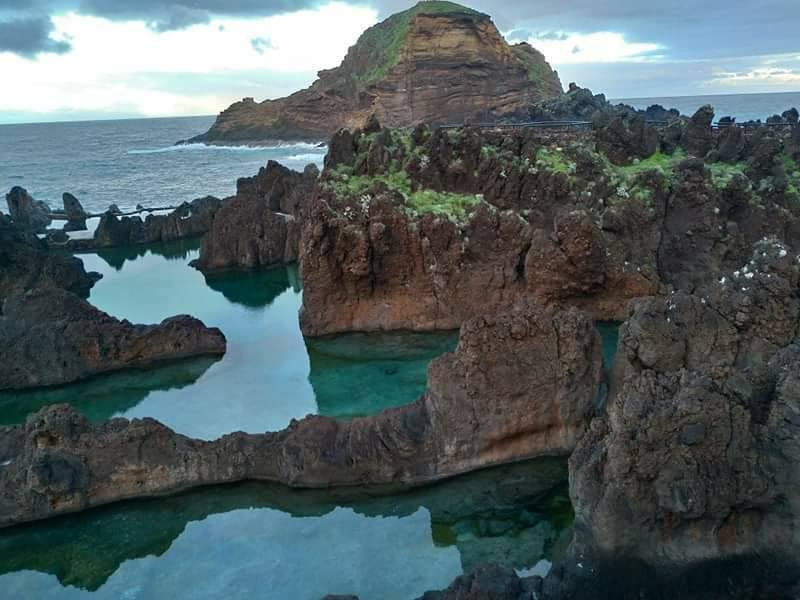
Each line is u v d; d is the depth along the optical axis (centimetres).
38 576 1664
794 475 1298
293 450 1902
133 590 1585
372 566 1630
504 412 1916
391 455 1886
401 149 3641
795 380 1336
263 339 3281
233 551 1711
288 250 4853
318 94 16688
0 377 2716
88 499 1831
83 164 14775
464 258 3141
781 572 1307
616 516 1352
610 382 2041
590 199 3303
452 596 1352
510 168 3494
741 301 1880
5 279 3812
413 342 3103
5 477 1802
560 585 1345
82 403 2638
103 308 3869
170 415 2483
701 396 1336
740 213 3284
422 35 13975
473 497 1881
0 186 10794
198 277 4647
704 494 1300
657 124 4928
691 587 1327
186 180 11162
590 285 2995
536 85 14638
